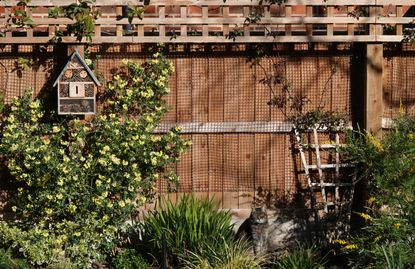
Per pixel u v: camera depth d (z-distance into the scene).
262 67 9.48
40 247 8.87
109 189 9.08
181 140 9.35
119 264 8.83
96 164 9.09
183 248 8.67
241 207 9.55
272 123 9.50
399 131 8.71
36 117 9.22
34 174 9.04
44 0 9.09
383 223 7.87
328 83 9.49
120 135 9.13
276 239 9.36
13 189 9.48
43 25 9.18
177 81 9.48
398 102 9.51
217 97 9.50
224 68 9.48
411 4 9.12
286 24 9.17
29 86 9.43
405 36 9.22
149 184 9.32
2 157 9.46
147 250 9.02
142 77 9.34
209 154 9.54
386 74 9.49
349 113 9.51
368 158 8.58
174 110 9.51
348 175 9.47
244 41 9.19
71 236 9.02
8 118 9.05
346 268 8.66
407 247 7.63
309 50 9.47
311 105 9.50
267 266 8.73
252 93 9.50
